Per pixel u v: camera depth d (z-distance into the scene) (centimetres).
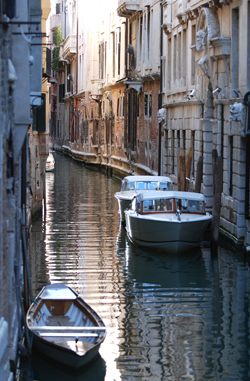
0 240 816
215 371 1016
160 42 3231
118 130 4572
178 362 1048
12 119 910
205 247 1936
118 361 1047
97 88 5284
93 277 1563
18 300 1030
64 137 7412
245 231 1789
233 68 1984
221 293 1432
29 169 2172
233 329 1195
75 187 3597
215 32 2130
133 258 1773
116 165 4594
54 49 7419
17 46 934
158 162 3247
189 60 2606
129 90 4019
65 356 974
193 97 2445
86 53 5619
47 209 2694
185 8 2608
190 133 2562
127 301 1367
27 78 935
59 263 1700
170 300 1378
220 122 2103
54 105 8325
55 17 7562
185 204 1892
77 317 1145
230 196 1988
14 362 925
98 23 5447
